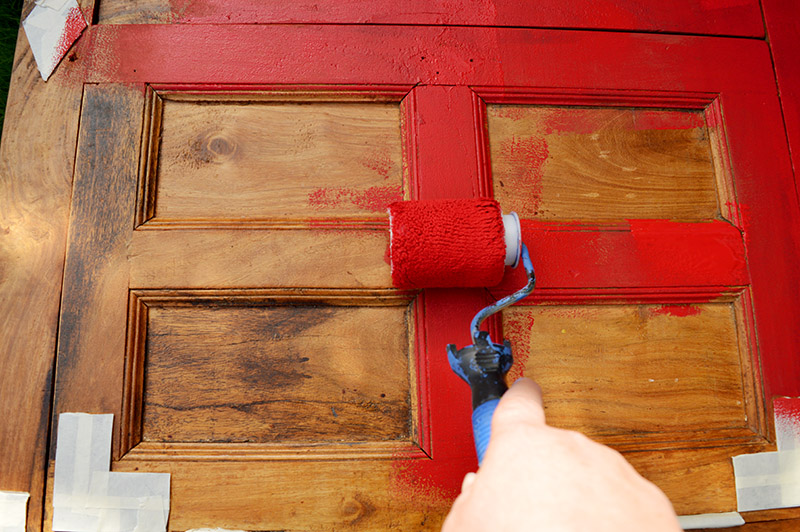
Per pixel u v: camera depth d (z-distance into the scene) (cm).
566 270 75
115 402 69
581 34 84
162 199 76
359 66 80
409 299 73
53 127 76
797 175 82
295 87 79
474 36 82
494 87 81
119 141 76
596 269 76
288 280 72
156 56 79
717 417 74
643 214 79
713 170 83
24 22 79
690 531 69
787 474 72
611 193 80
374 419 71
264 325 73
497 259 63
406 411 71
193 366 71
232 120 79
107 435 68
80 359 70
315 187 77
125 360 70
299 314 73
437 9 83
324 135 79
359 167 78
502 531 29
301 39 81
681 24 86
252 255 73
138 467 67
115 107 77
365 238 74
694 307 77
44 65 78
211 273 72
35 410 68
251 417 70
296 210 76
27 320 70
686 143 83
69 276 72
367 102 80
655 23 85
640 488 31
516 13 83
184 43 80
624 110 83
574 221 78
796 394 75
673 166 82
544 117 82
